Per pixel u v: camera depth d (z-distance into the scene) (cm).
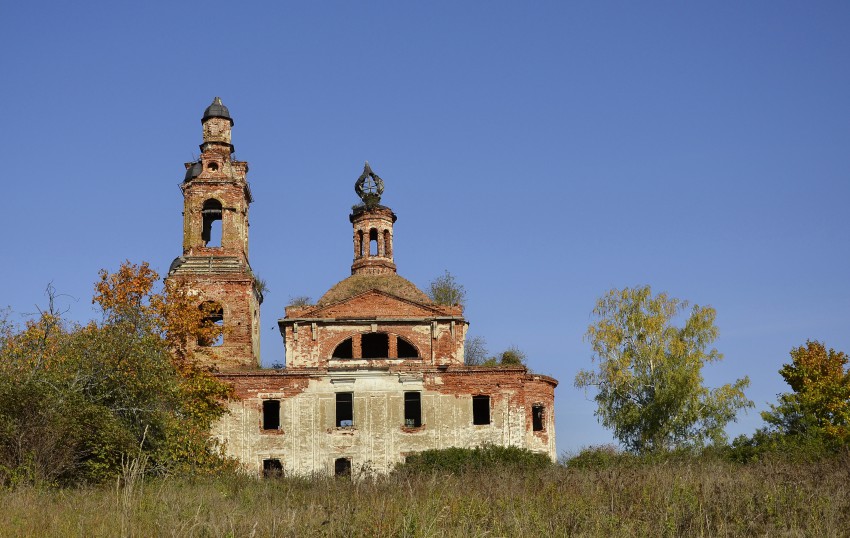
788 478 2312
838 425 5225
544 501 2106
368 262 5806
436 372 5172
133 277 4156
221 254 5525
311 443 5075
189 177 5609
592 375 6291
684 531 1730
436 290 6981
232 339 5372
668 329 6278
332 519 1734
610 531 1748
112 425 2950
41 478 2662
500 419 5112
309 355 5241
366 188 5959
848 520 1797
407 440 5097
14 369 2958
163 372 3350
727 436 5938
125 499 1900
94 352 3175
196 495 2423
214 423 5047
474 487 2495
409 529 1673
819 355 6175
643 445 6053
